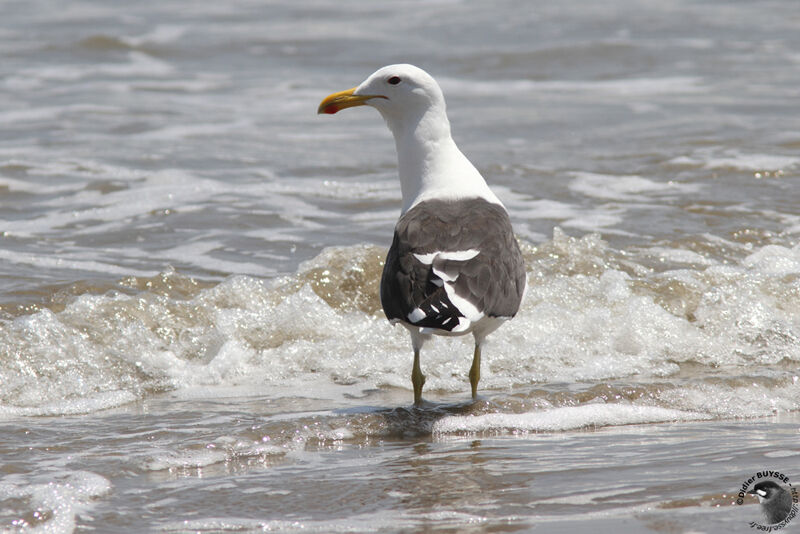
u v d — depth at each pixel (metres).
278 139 22.67
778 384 10.10
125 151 20.95
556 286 12.60
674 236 15.25
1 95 26.95
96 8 40.19
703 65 31.11
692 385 9.95
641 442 8.60
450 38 35.16
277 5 41.44
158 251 14.85
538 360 11.05
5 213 16.70
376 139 22.84
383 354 11.19
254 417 9.35
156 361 10.99
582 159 20.34
